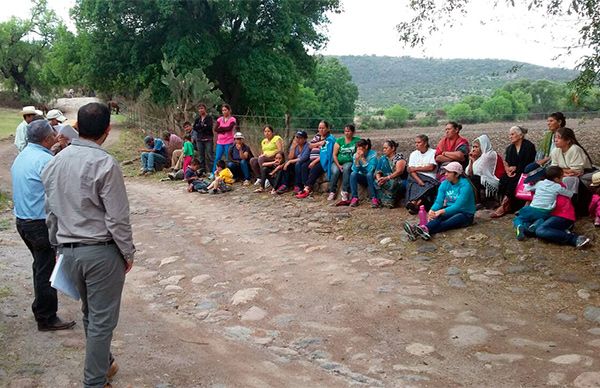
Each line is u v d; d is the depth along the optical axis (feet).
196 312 18.39
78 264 10.86
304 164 36.22
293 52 106.01
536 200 22.56
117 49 92.43
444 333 15.94
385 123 146.61
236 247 26.48
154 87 89.45
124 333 15.96
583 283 18.75
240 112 103.65
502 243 22.79
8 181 47.14
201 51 89.86
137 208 37.01
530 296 18.39
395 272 21.43
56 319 15.56
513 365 13.82
